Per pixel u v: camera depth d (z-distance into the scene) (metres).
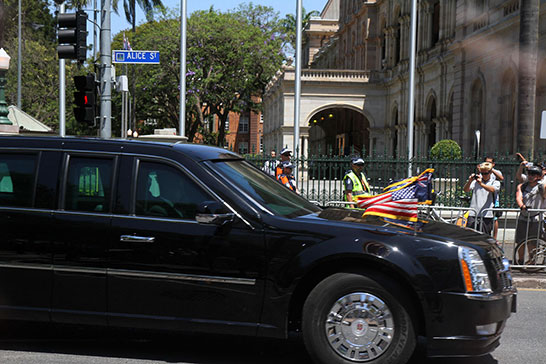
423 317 6.09
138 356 6.71
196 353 6.88
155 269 6.32
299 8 23.45
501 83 32.91
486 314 5.91
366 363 5.97
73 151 6.75
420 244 6.03
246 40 57.31
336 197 18.66
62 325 7.92
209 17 57.88
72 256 6.46
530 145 20.69
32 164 6.77
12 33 70.12
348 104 59.12
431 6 49.56
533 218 12.50
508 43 31.77
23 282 6.56
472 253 6.05
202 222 6.14
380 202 7.47
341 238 6.07
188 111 62.06
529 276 12.21
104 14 15.55
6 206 6.66
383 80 58.94
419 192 8.05
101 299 6.44
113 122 68.81
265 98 80.56
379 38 62.44
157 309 6.35
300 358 6.77
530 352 7.20
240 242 6.22
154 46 56.69
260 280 6.15
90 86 14.85
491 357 6.96
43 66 64.00
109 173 6.63
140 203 6.50
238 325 6.22
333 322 6.03
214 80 56.69
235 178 6.71
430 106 49.84
